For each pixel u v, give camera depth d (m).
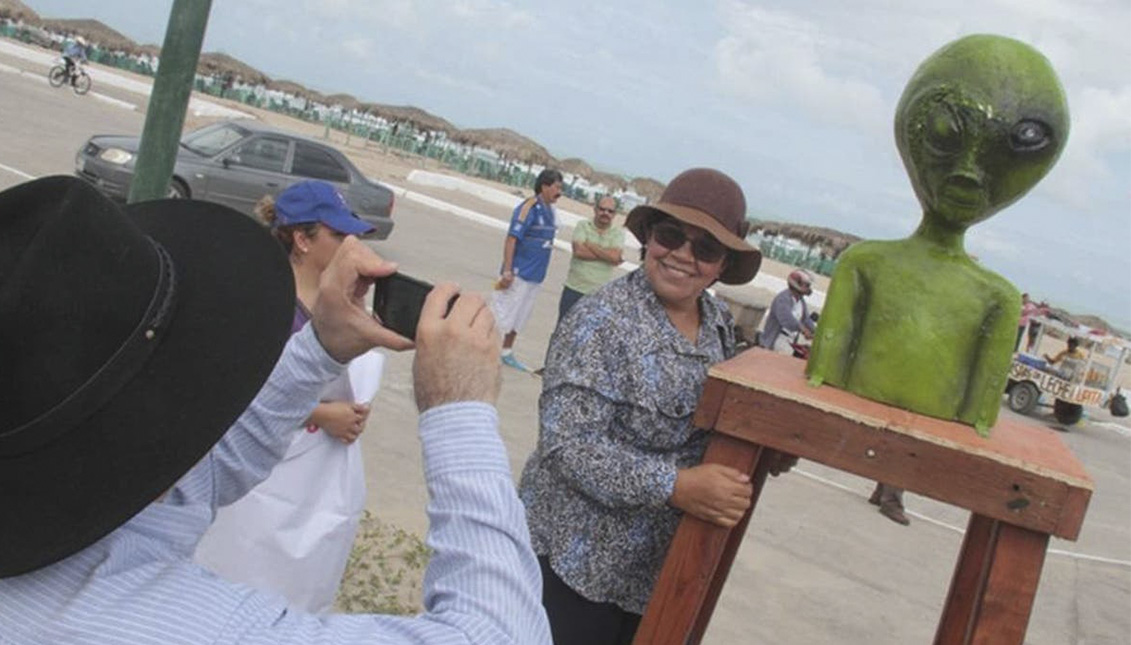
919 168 2.09
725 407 2.05
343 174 13.41
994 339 2.06
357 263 1.37
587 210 35.56
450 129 45.94
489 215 23.38
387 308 1.35
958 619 2.44
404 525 4.65
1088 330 16.20
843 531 6.55
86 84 28.94
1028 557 1.90
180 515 1.09
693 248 2.27
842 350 2.14
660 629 2.12
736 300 10.30
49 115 20.42
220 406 1.01
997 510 1.88
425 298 1.32
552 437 2.21
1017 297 2.08
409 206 20.92
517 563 1.07
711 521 2.08
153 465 0.96
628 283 2.36
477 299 1.20
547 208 8.23
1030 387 15.74
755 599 5.05
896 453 1.95
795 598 5.19
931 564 6.32
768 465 2.52
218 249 1.14
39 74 32.16
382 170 29.86
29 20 54.31
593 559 2.26
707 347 2.39
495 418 1.14
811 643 4.70
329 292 1.37
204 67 51.50
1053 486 1.85
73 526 0.93
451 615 1.02
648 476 2.10
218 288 1.09
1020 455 1.92
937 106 2.01
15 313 0.91
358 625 1.03
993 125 1.96
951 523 7.47
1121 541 8.39
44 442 0.93
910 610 5.43
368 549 4.21
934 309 2.09
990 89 1.96
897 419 1.99
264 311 1.09
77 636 0.91
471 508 1.07
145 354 0.98
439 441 1.11
